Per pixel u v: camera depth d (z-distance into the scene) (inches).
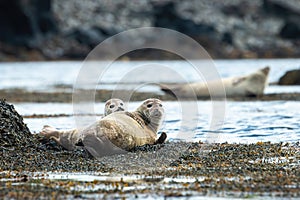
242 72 5428.2
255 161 1489.9
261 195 1169.4
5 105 1755.7
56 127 2122.3
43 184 1269.7
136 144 1619.1
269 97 3312.0
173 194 1178.0
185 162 1491.1
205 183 1267.2
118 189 1224.2
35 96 3533.5
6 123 1683.1
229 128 2095.2
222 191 1199.6
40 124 2220.7
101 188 1233.4
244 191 1197.1
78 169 1427.2
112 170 1412.4
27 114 2596.0
